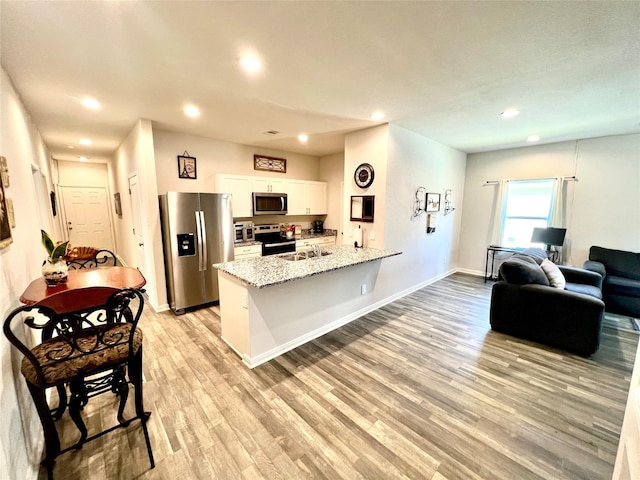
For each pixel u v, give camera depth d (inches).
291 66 78.8
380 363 98.0
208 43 66.9
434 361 99.5
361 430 68.7
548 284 120.6
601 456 61.9
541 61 77.2
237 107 112.3
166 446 64.0
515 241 204.2
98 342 57.2
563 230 170.2
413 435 67.4
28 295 64.9
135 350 61.9
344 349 107.7
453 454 62.4
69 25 58.8
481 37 65.6
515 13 56.8
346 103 108.4
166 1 51.8
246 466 59.2
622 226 162.7
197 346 108.0
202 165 166.4
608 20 59.0
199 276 143.9
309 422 71.1
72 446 59.1
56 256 73.9
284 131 151.2
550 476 57.3
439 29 62.4
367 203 148.2
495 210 210.7
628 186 159.6
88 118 125.3
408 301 161.5
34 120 125.0
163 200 137.5
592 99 104.9
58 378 53.7
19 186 83.4
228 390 83.0
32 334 78.6
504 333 121.2
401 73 83.7
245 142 180.2
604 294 144.6
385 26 61.1
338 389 83.8
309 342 113.2
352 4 53.6
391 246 150.9
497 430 69.0
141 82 88.2
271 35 63.9
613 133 156.2
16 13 54.2
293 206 203.6
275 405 76.9
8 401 50.8
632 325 128.6
